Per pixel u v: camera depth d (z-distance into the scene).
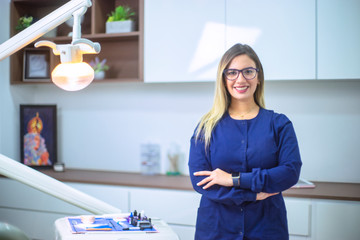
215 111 1.62
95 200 1.43
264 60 2.60
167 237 1.19
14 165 1.31
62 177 2.94
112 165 3.33
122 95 3.29
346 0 2.47
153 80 2.84
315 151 2.86
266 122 1.55
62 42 3.14
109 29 3.00
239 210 1.50
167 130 3.17
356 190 2.49
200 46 2.72
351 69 2.48
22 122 3.26
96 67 3.10
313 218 2.35
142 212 1.37
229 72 1.54
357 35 2.46
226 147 1.55
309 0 2.52
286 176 1.44
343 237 2.30
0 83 3.13
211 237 1.53
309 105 2.86
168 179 2.88
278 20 2.57
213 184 1.50
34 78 3.22
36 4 3.26
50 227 2.88
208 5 2.70
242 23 2.63
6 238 0.84
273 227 1.49
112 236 1.16
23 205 2.94
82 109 3.40
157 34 2.82
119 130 3.31
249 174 1.46
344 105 2.80
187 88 3.12
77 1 1.24
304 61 2.54
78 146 3.42
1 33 3.15
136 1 3.15
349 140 2.80
